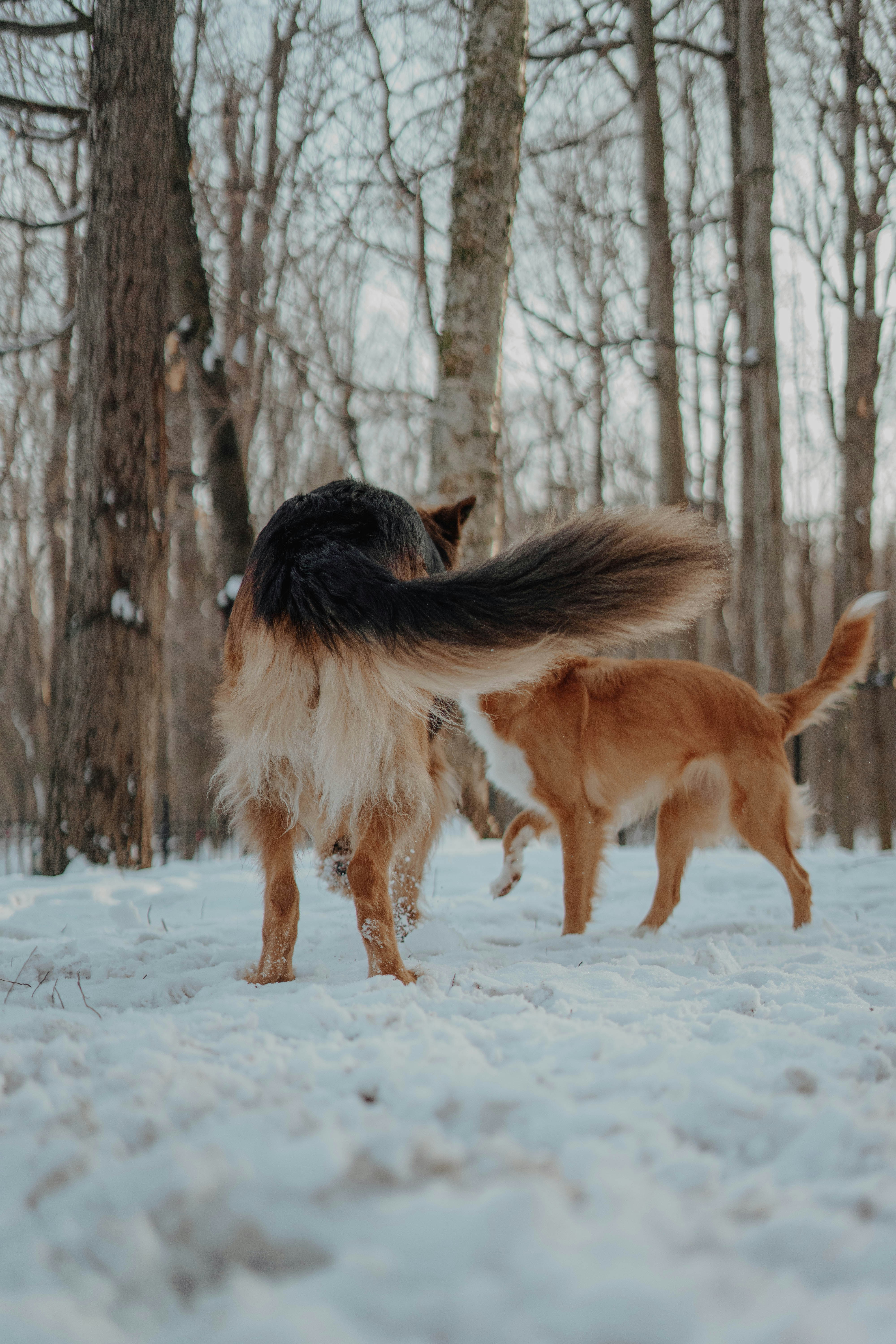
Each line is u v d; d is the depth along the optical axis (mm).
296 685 3623
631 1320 1026
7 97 10734
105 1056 2391
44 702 23891
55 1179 1530
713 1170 1566
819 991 3377
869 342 15492
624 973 3824
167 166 8812
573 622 3430
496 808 14602
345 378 13133
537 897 6684
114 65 8523
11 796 27344
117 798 8438
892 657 26047
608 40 14336
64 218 11695
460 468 9742
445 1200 1356
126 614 8500
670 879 5477
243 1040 2457
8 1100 1951
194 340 11328
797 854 9773
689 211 19922
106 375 8562
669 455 13570
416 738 3660
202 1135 1703
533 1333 1036
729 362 13219
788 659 13680
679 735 5273
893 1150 1625
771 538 13266
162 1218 1361
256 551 3990
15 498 23500
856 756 17141
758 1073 2166
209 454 11609
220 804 3945
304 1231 1310
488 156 9742
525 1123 1812
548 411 24297
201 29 15039
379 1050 2346
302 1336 989
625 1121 1773
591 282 21641
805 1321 1028
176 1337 1057
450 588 3502
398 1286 1158
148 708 8711
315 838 4043
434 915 5746
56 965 4297
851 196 15406
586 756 5254
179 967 4266
